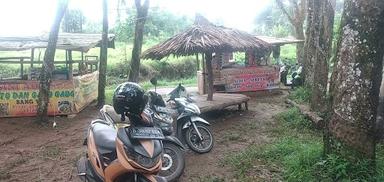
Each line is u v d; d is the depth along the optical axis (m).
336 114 5.51
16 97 10.59
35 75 11.30
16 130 9.30
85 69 13.44
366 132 5.32
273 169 6.13
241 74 14.24
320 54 9.33
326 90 9.27
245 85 14.28
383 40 5.27
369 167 5.27
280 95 14.28
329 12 10.23
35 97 10.64
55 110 10.73
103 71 12.13
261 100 13.19
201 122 7.12
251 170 6.14
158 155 3.84
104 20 11.88
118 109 3.82
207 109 9.34
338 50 5.57
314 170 5.55
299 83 15.18
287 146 6.99
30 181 6.03
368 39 5.24
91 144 4.59
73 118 10.65
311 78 12.38
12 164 6.79
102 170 4.27
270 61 16.94
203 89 13.13
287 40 16.19
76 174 6.27
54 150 7.55
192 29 9.28
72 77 10.81
